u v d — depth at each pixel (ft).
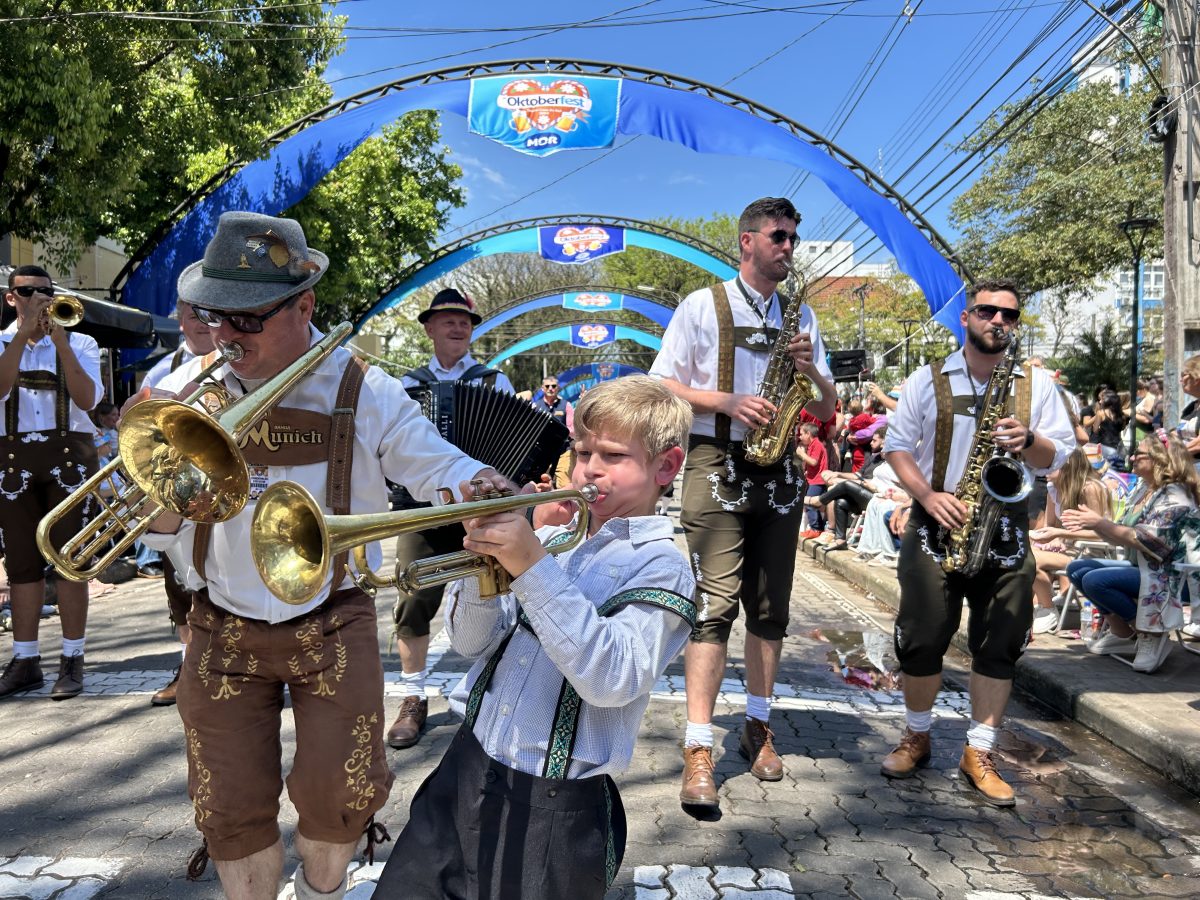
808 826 10.45
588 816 5.36
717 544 11.41
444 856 5.49
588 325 106.32
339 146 32.48
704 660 11.08
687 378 12.28
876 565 28.58
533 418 10.21
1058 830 10.58
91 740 12.75
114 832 9.96
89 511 15.26
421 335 134.92
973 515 11.30
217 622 6.61
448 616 6.20
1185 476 15.85
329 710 6.57
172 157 42.60
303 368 6.08
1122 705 14.06
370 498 7.06
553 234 61.62
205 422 5.44
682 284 153.07
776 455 11.31
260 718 6.74
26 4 29.84
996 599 11.46
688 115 31.37
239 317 6.35
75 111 31.17
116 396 37.09
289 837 9.89
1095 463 30.73
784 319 12.12
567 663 4.89
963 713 15.02
